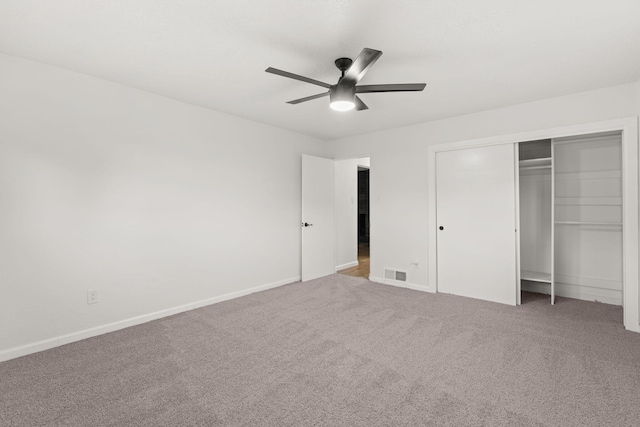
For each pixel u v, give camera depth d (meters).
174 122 3.33
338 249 5.73
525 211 4.25
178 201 3.38
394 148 4.49
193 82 2.89
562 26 1.98
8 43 2.19
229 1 1.73
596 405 1.79
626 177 2.90
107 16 1.88
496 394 1.90
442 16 1.87
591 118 3.06
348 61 2.39
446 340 2.65
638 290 2.82
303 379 2.07
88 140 2.74
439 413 1.73
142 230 3.09
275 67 2.57
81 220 2.71
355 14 1.85
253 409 1.77
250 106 3.56
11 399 1.86
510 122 3.52
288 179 4.65
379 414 1.72
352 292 4.14
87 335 2.73
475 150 3.82
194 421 1.67
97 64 2.53
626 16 1.87
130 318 3.01
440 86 2.95
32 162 2.46
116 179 2.91
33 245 2.47
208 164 3.64
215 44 2.21
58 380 2.06
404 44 2.20
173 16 1.88
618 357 2.34
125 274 2.98
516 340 2.64
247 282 4.08
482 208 3.79
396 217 4.48
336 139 5.21
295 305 3.60
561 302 3.68
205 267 3.62
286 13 1.85
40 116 2.49
